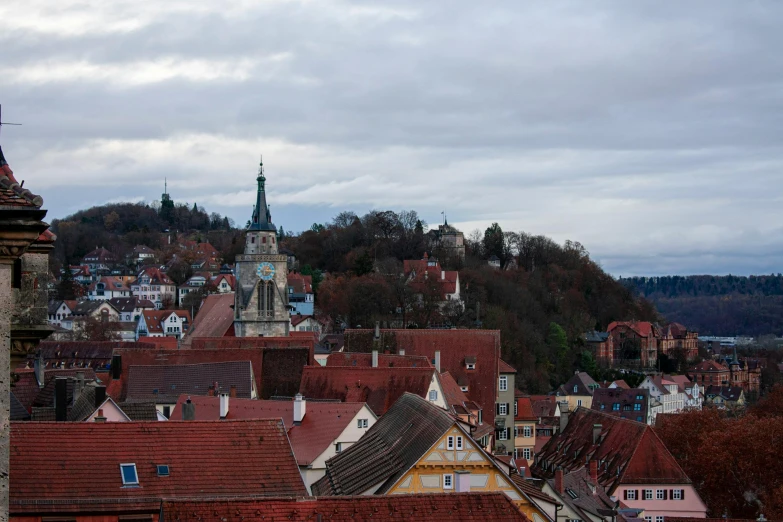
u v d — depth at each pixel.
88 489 56.06
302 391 131.62
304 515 46.38
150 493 56.75
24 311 29.19
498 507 48.47
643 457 131.38
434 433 71.06
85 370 141.38
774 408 197.50
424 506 47.91
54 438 57.75
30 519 54.47
